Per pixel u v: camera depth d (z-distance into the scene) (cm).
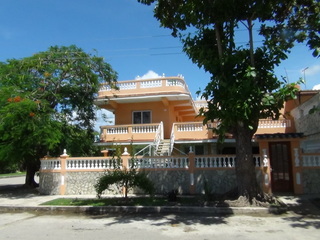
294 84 920
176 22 1120
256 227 809
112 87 1806
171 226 838
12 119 1305
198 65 1092
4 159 1445
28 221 959
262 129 2028
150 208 1075
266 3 962
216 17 1012
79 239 715
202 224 857
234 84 905
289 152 1349
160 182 1404
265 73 999
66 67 1590
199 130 2025
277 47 994
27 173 1856
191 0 1002
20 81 1505
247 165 1081
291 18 1110
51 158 1524
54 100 1644
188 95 2117
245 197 1065
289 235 715
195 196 1284
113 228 829
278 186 1349
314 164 1302
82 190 1459
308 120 1748
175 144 2088
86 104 1742
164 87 2130
